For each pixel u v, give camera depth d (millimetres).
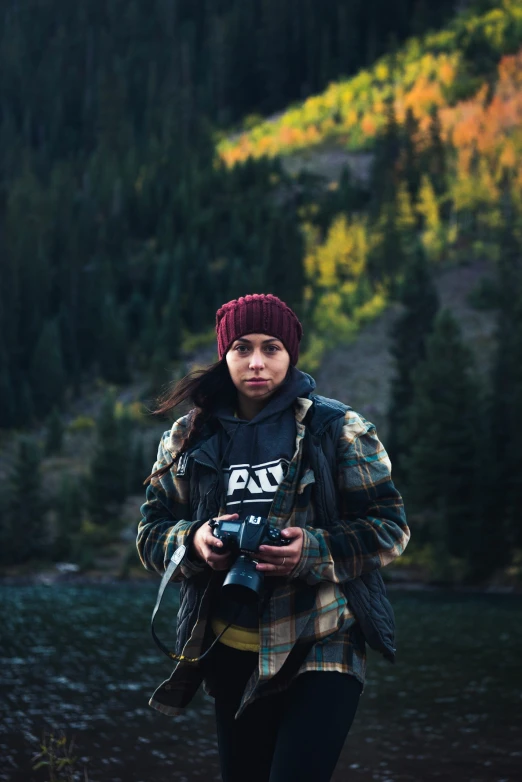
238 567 2162
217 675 2453
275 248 124375
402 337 76562
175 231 150625
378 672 20766
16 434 105875
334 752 2182
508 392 64438
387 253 120625
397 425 73000
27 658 23766
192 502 2473
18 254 127375
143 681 19453
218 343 2494
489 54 196250
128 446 84688
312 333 107188
